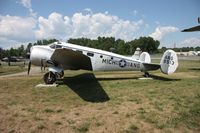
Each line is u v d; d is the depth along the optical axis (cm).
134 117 538
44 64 1132
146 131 450
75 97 774
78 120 521
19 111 601
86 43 8662
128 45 8375
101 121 512
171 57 1197
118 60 1244
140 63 1277
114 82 1134
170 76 1375
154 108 614
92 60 1204
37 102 706
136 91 866
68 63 1120
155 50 9250
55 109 619
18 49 7256
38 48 1130
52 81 1066
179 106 629
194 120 507
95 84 1069
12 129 467
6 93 866
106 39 8900
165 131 448
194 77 1300
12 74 1853
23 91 907
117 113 573
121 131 451
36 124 496
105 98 752
